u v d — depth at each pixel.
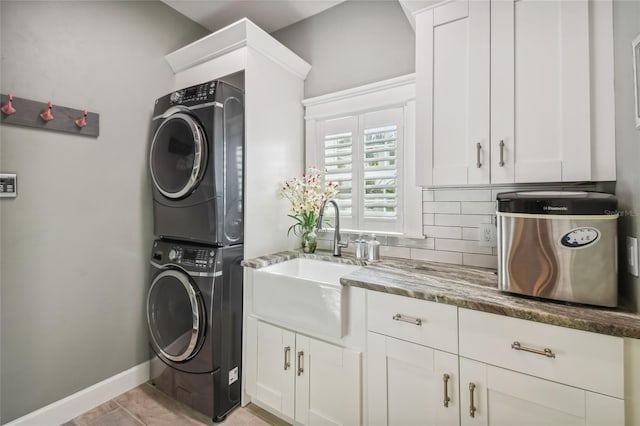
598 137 1.15
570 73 1.18
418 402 1.22
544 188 1.50
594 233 1.00
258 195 1.93
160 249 1.90
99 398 1.82
